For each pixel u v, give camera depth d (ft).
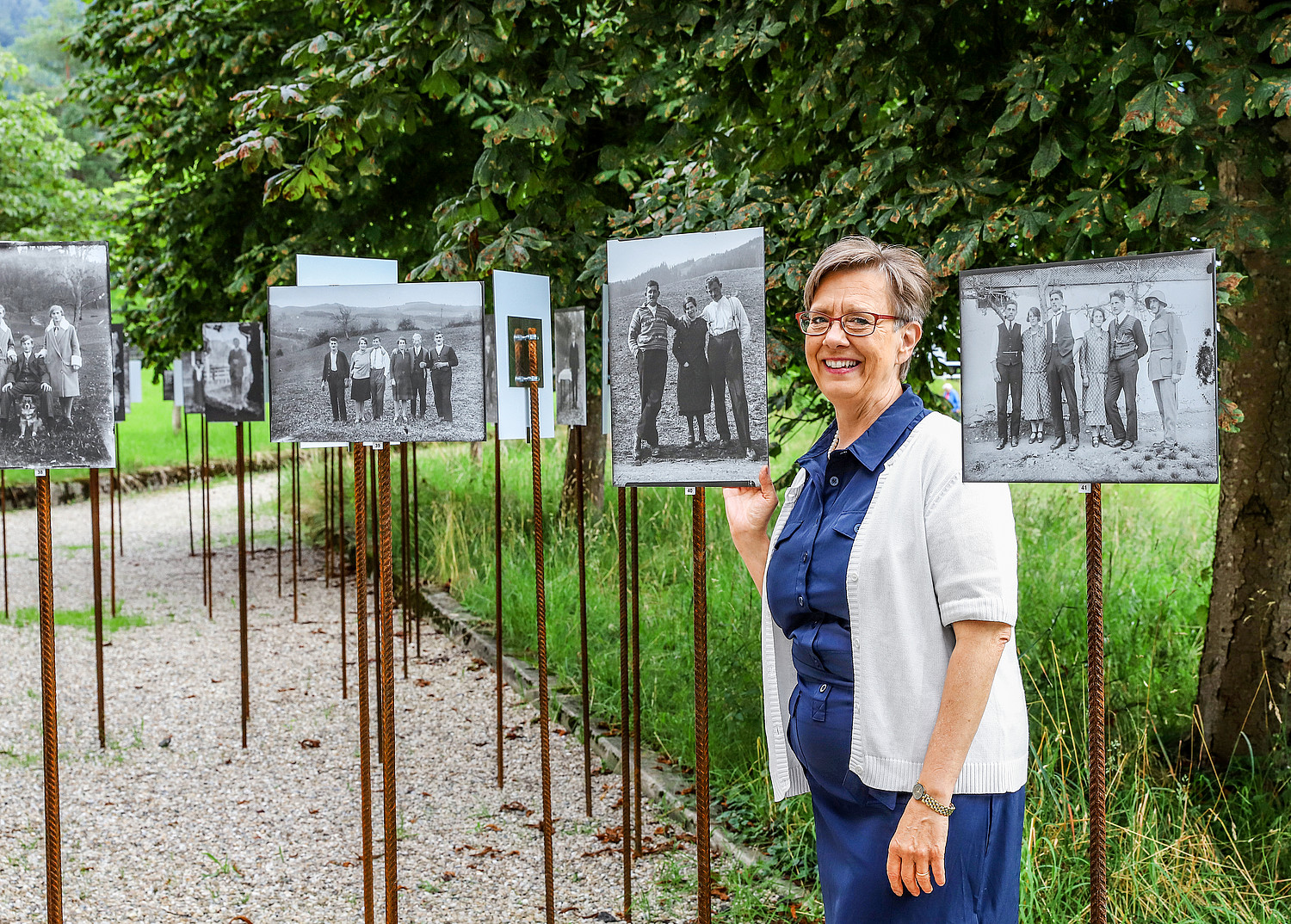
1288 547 12.21
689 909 10.89
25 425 7.12
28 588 30.73
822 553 6.44
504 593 22.65
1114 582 17.28
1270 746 12.29
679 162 15.47
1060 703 12.81
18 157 52.70
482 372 8.21
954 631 5.98
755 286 6.93
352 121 15.17
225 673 21.20
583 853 12.42
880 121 13.62
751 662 15.53
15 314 7.08
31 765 16.03
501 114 18.61
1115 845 10.05
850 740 6.30
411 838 13.12
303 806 14.33
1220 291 9.29
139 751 16.67
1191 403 5.06
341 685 20.21
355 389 8.42
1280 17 9.46
